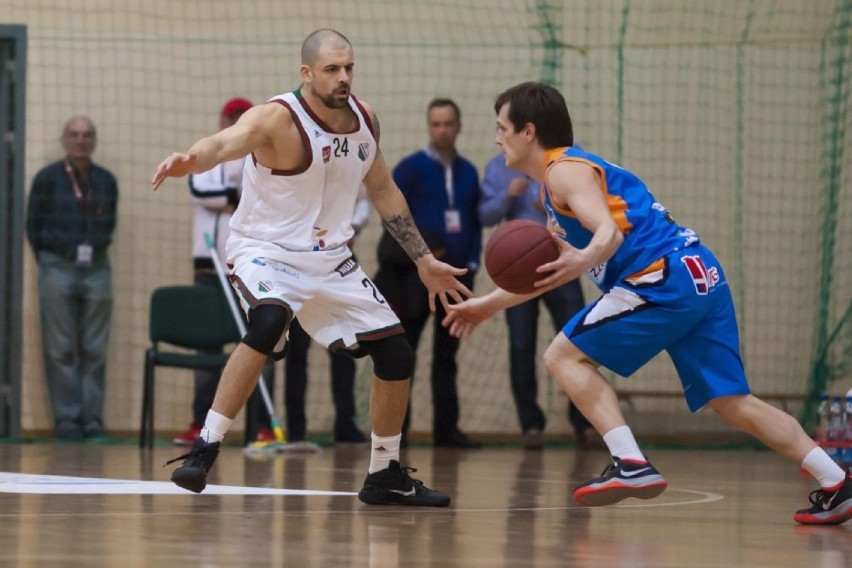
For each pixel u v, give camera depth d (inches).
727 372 442.3
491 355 1085.1
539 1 1089.4
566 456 882.1
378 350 481.7
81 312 1014.4
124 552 335.6
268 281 465.7
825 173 1104.8
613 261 438.6
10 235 1035.3
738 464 834.2
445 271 496.1
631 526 427.2
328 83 460.1
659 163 1099.9
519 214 934.4
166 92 1061.8
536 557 339.3
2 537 364.8
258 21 1069.8
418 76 1081.4
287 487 562.9
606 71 1094.4
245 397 462.6
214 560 323.0
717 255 1106.1
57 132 1048.2
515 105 446.6
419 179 931.3
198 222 946.7
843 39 1095.0
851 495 436.5
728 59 1104.2
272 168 469.7
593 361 442.9
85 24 1052.5
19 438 1010.1
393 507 480.7
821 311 1095.0
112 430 1048.8
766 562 339.6
